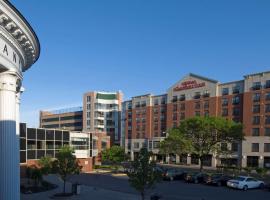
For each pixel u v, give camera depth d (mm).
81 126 135625
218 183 37688
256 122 74125
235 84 79875
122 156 61594
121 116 120688
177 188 35094
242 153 75562
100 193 29625
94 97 129750
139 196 28250
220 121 50781
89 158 57312
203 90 86688
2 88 12555
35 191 29312
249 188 35375
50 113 151750
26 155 42625
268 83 72750
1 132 12461
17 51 13164
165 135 94062
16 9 11477
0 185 12203
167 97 97062
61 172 28266
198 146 52719
